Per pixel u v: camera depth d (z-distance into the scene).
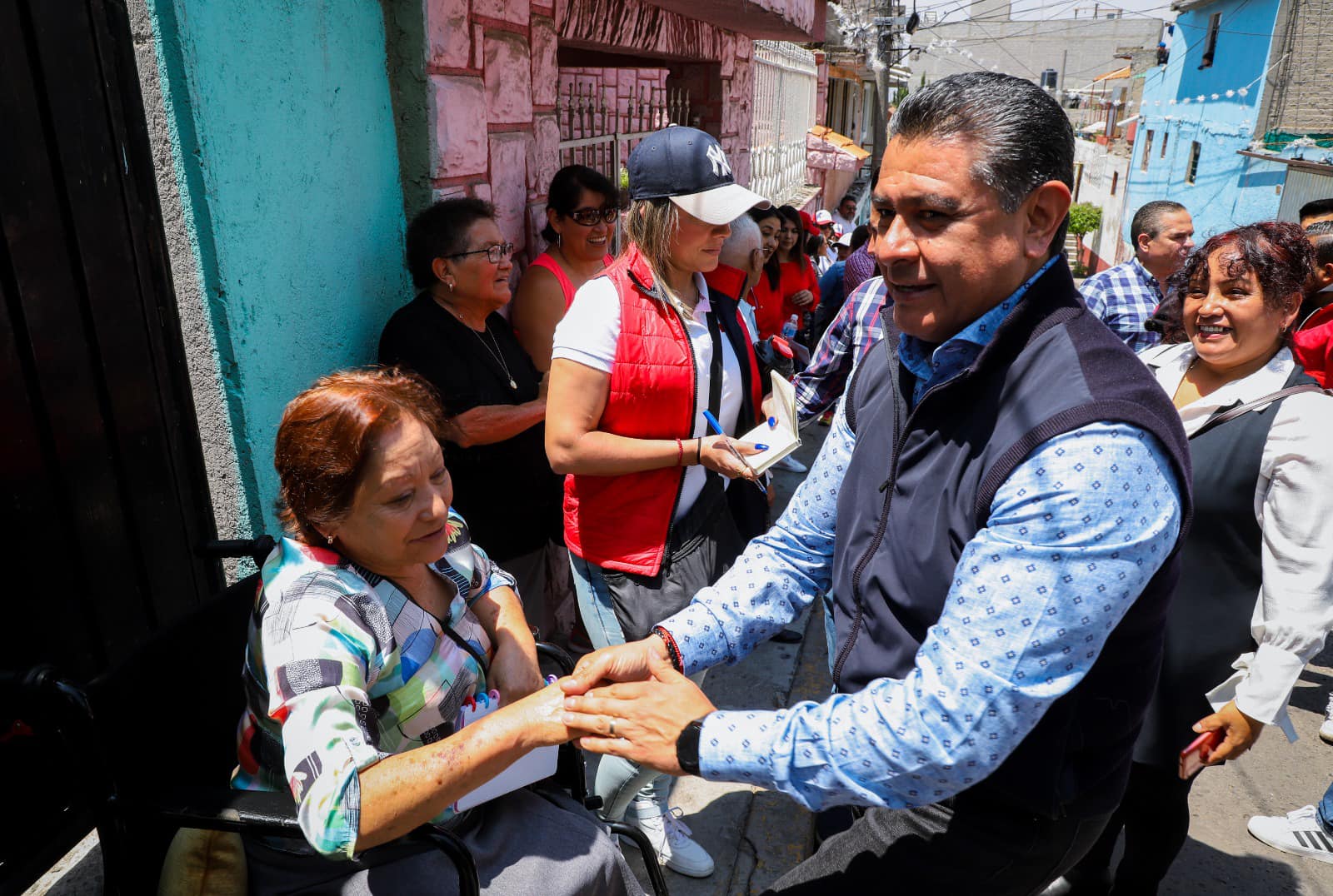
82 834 1.90
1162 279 4.01
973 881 1.35
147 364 1.96
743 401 2.41
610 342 2.09
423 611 1.44
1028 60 42.31
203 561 2.17
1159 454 1.08
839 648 1.45
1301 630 1.77
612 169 4.73
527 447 2.64
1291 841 2.80
